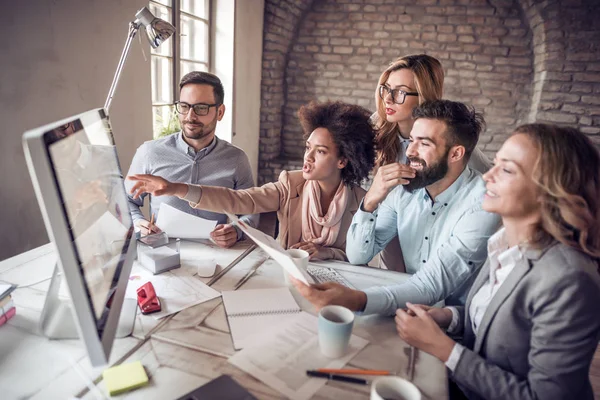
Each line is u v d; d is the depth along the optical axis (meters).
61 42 1.69
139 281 1.11
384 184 1.27
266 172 4.27
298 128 4.39
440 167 1.21
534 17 3.60
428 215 1.31
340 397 0.71
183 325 0.91
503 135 4.03
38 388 0.70
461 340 1.01
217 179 1.93
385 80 1.82
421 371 0.79
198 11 3.07
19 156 1.57
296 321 0.95
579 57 3.51
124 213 1.05
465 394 0.93
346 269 1.30
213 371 0.76
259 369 0.77
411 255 1.40
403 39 4.00
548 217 0.76
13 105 1.52
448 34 3.91
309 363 0.80
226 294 1.05
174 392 0.70
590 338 0.72
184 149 1.92
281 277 1.18
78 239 0.66
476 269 1.16
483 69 3.93
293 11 3.93
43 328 0.86
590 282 0.72
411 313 0.94
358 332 0.92
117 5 2.00
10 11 1.46
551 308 0.74
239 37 3.33
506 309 0.81
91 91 1.88
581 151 0.74
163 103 2.75
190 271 1.19
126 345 0.83
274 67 4.00
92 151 0.84
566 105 3.64
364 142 1.53
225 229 1.41
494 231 1.13
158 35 1.37
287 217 1.63
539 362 0.75
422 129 1.20
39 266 1.19
